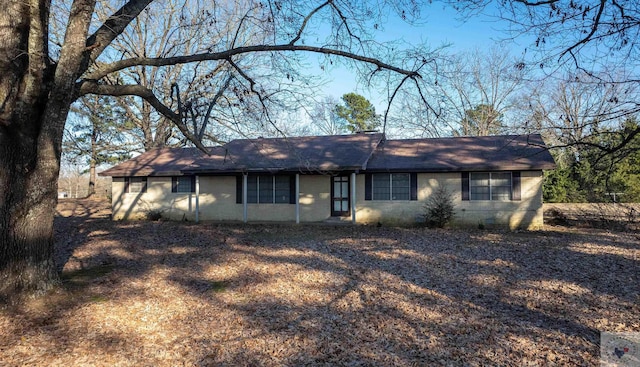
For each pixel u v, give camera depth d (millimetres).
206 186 18906
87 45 6941
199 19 11883
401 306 6797
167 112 8016
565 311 6316
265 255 10711
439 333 5656
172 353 5207
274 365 4867
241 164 17047
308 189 17688
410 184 16469
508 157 15695
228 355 5145
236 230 15461
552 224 16219
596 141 8688
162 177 19875
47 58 6227
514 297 7070
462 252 10664
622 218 16078
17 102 6012
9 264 6348
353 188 16109
